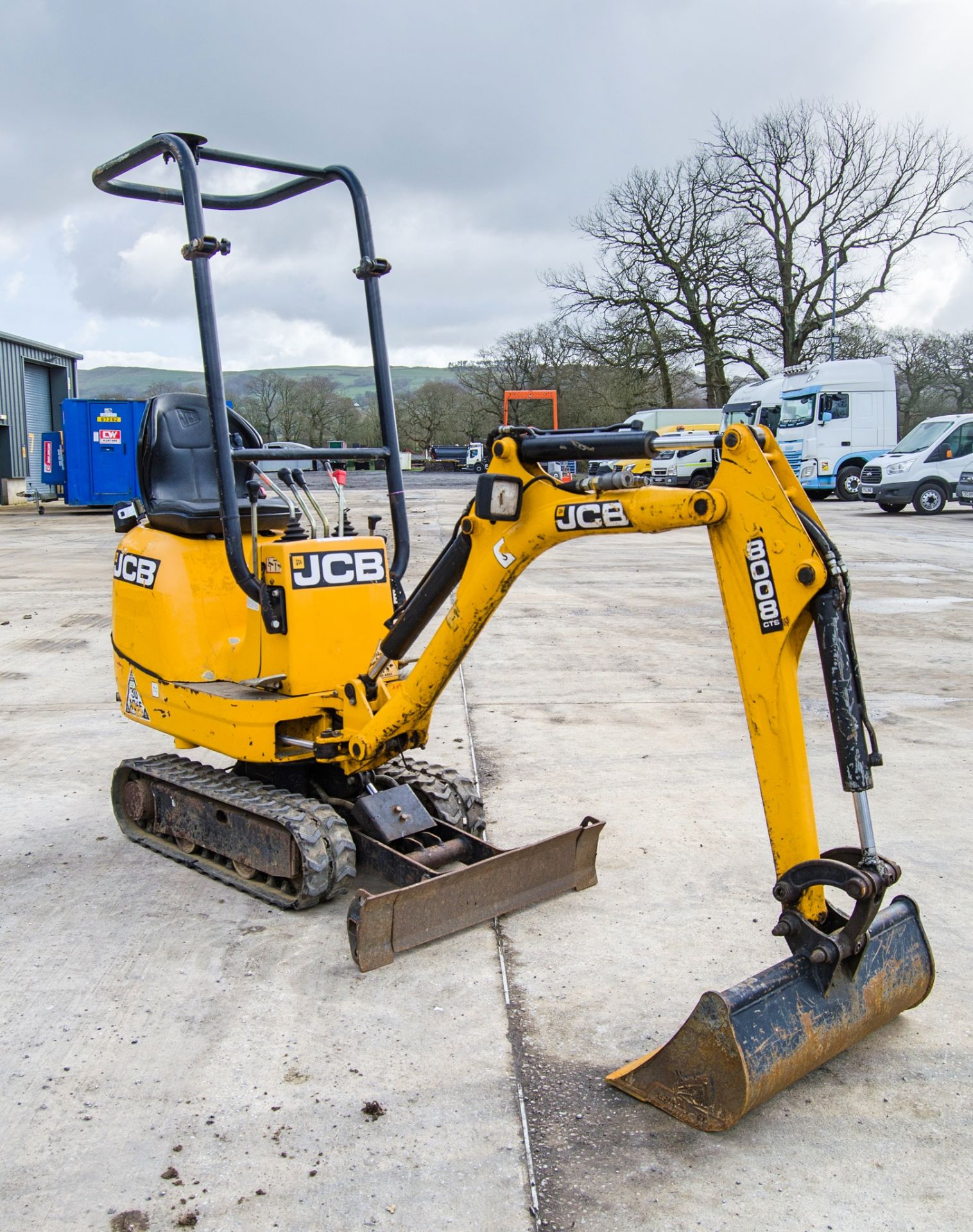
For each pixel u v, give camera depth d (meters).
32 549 17.62
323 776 5.00
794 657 3.14
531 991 3.80
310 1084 3.26
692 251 39.78
